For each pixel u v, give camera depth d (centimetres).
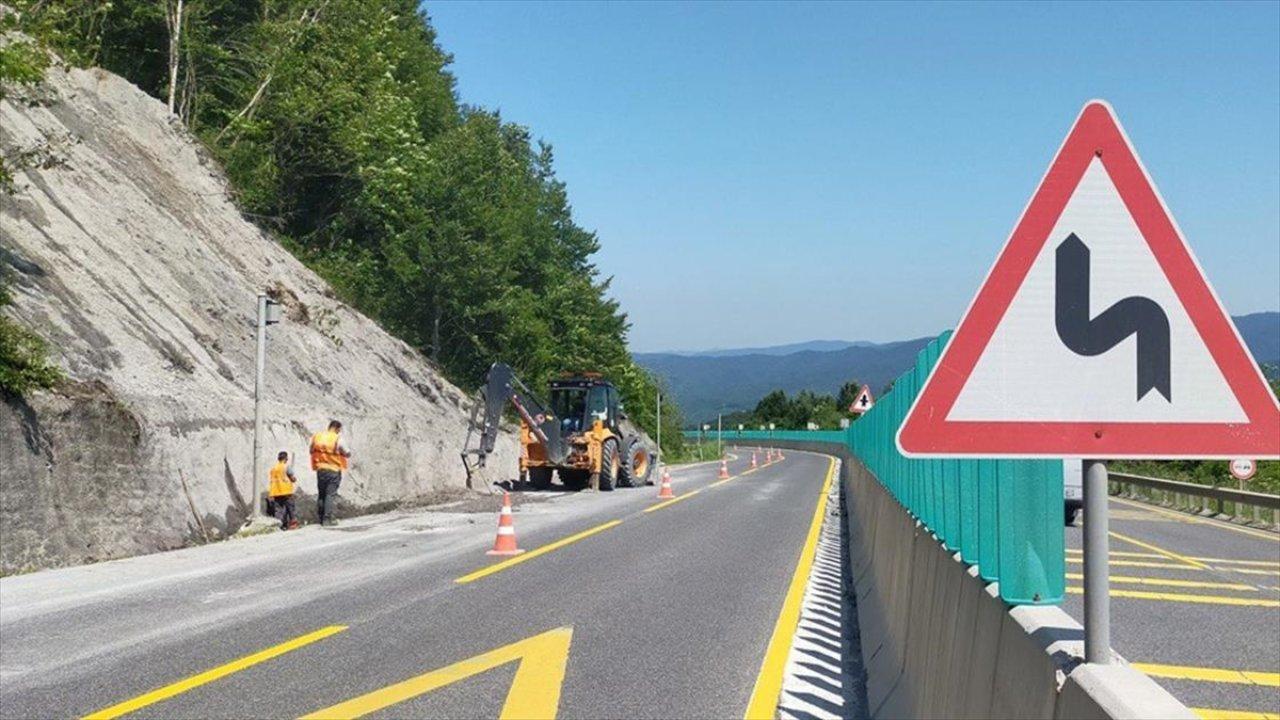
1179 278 333
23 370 1598
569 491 3488
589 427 3531
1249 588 1462
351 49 4616
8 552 1460
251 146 4047
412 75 6400
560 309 7006
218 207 3419
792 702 807
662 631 1051
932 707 580
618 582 1372
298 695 802
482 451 3259
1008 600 431
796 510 2650
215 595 1263
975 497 542
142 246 2670
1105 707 285
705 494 3294
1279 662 995
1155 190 336
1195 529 2461
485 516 2383
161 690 816
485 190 6050
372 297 4691
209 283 2862
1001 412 336
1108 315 334
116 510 1683
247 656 934
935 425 338
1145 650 1048
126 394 1889
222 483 2031
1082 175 338
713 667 898
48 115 2780
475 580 1383
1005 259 339
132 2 3878
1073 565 1730
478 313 5453
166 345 2273
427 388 3719
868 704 806
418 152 4922
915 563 777
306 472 2392
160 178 3169
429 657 930
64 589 1309
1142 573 1616
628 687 827
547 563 1555
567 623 1090
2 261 2005
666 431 9012
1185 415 330
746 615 1141
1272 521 2800
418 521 2248
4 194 2228
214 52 4159
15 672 876
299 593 1278
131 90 3434
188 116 4072
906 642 751
